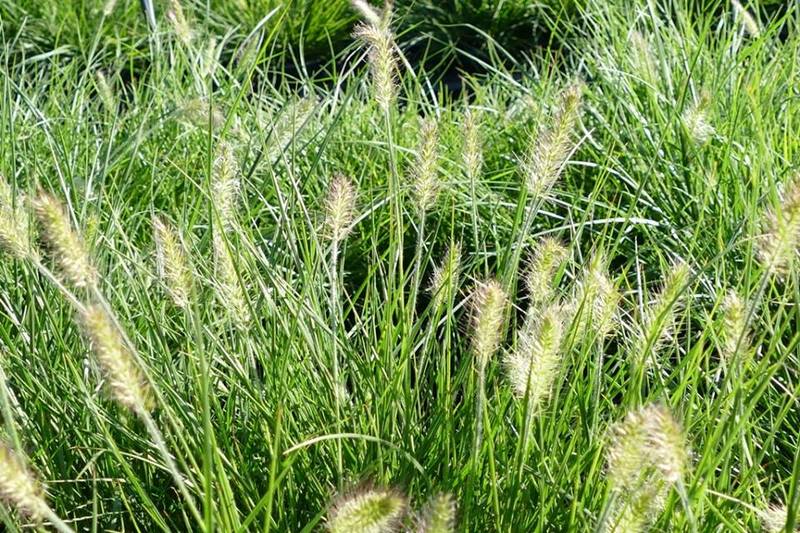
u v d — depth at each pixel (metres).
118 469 1.79
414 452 1.73
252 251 1.84
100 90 2.60
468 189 2.37
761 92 2.46
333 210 1.75
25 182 2.28
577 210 2.34
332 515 1.51
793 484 1.52
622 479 1.51
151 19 2.95
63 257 1.54
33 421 1.82
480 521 1.69
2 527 1.68
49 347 1.88
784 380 1.95
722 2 3.62
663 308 1.69
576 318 1.69
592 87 2.74
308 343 1.77
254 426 1.79
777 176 2.22
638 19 2.96
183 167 2.37
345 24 4.12
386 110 1.84
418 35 4.16
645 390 1.94
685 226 2.25
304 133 2.55
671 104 2.40
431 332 1.81
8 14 4.04
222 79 2.70
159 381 1.77
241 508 1.74
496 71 2.96
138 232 2.26
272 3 4.05
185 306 1.68
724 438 1.72
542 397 1.73
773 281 1.96
